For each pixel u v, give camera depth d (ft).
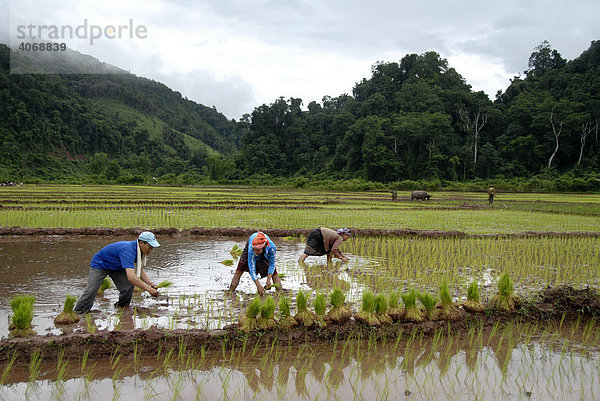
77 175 301.43
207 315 18.72
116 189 145.89
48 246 35.22
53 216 53.83
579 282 25.91
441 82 288.92
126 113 485.56
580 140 224.33
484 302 21.16
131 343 15.35
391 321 17.88
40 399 12.27
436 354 16.06
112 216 55.42
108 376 13.80
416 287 24.03
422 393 13.17
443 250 35.78
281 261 31.07
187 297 21.45
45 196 94.43
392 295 18.75
